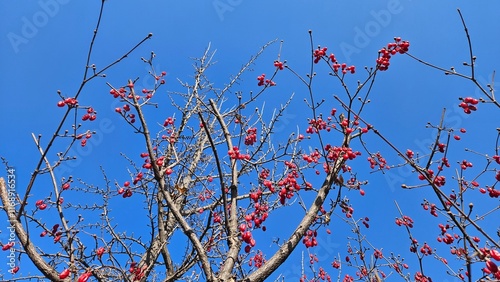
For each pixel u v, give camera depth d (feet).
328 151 15.38
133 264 14.97
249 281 11.88
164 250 19.15
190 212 20.81
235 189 14.21
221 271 11.60
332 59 14.92
